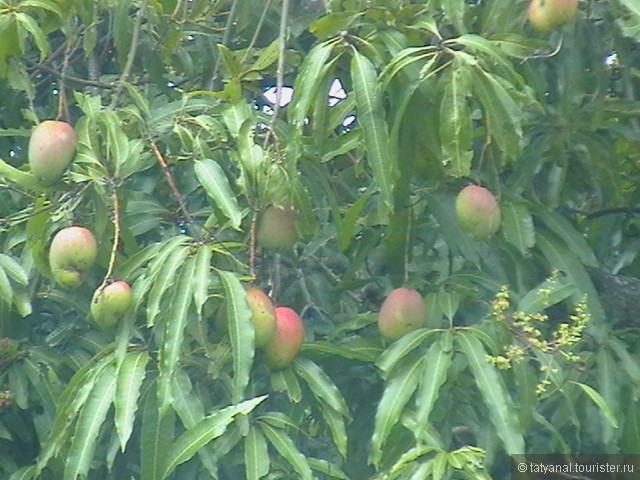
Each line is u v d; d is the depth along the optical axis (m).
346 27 7.15
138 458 7.76
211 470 6.91
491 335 6.92
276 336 7.04
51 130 7.08
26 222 7.55
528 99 6.89
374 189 7.37
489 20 7.75
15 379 7.64
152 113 7.73
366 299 8.59
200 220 8.51
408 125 7.01
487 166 7.61
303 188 7.01
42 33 7.37
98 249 7.32
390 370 7.01
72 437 7.05
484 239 7.23
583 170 8.55
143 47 8.74
